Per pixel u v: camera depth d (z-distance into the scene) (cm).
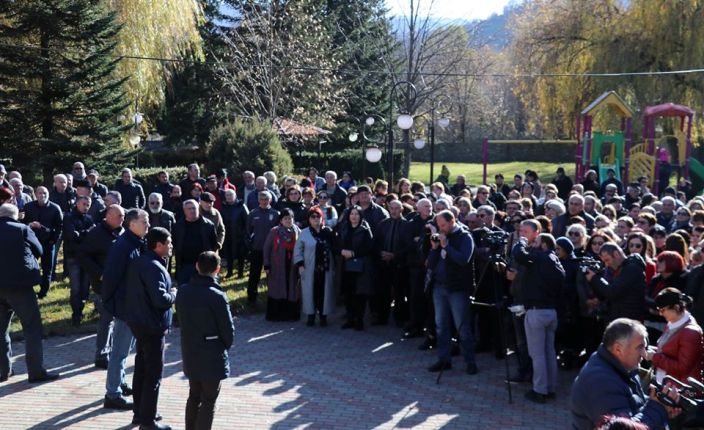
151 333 664
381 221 1120
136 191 1568
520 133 6347
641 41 3098
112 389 741
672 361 569
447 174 2672
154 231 674
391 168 2158
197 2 3183
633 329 412
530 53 3594
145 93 2592
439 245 884
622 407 399
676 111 2684
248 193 1559
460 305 878
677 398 398
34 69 2144
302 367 913
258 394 804
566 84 3334
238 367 909
